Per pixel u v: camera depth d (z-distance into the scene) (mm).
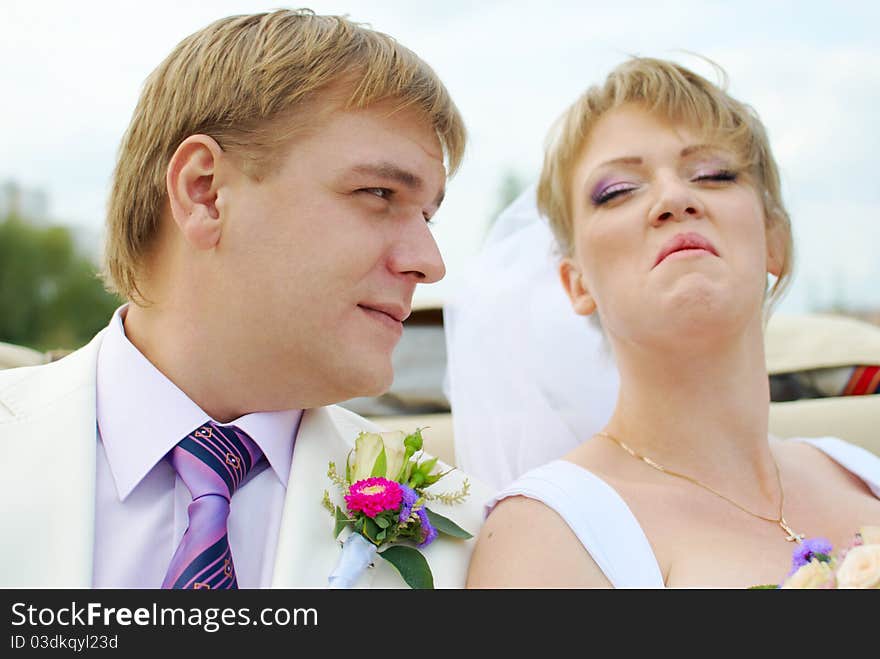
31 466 1240
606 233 1686
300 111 1314
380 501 1300
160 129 1388
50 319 10844
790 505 1643
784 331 2672
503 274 2320
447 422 2293
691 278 1574
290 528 1301
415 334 2523
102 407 1337
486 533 1502
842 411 2285
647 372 1676
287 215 1298
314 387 1359
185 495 1299
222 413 1383
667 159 1688
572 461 1727
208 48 1388
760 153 1836
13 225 11289
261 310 1298
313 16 1430
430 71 1448
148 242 1388
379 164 1320
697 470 1665
